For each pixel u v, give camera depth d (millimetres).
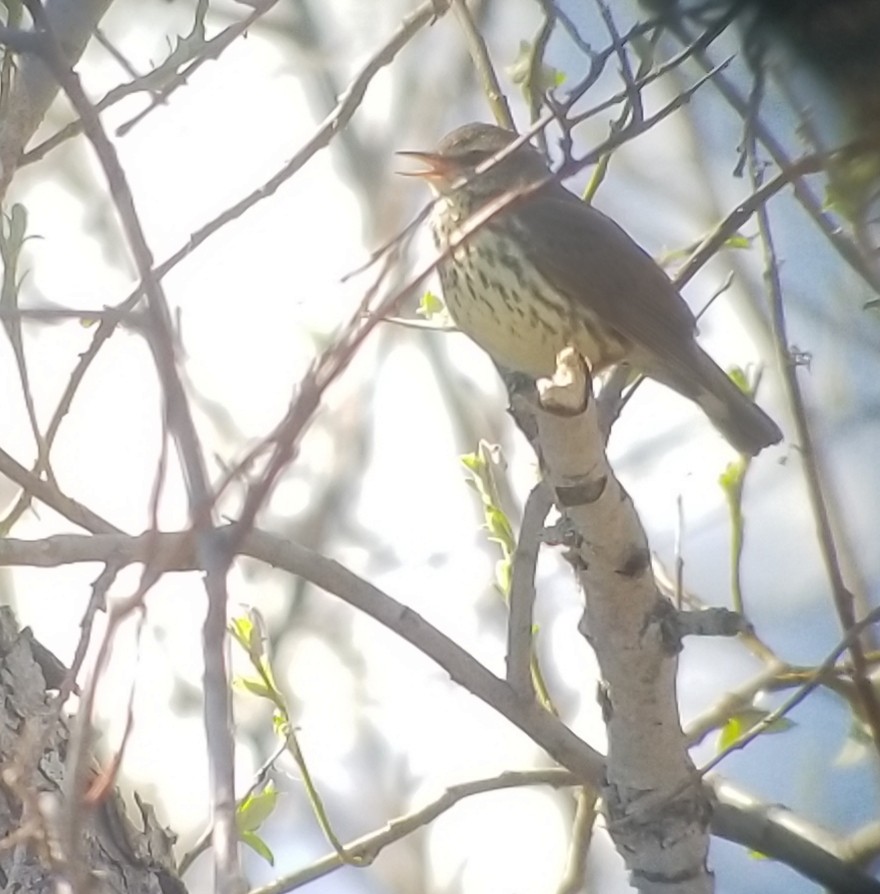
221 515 7777
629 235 11977
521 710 8109
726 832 9031
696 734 9383
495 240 11148
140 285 5289
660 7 7473
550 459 6961
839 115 6836
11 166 8258
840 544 9500
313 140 8109
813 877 9008
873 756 9516
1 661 7715
